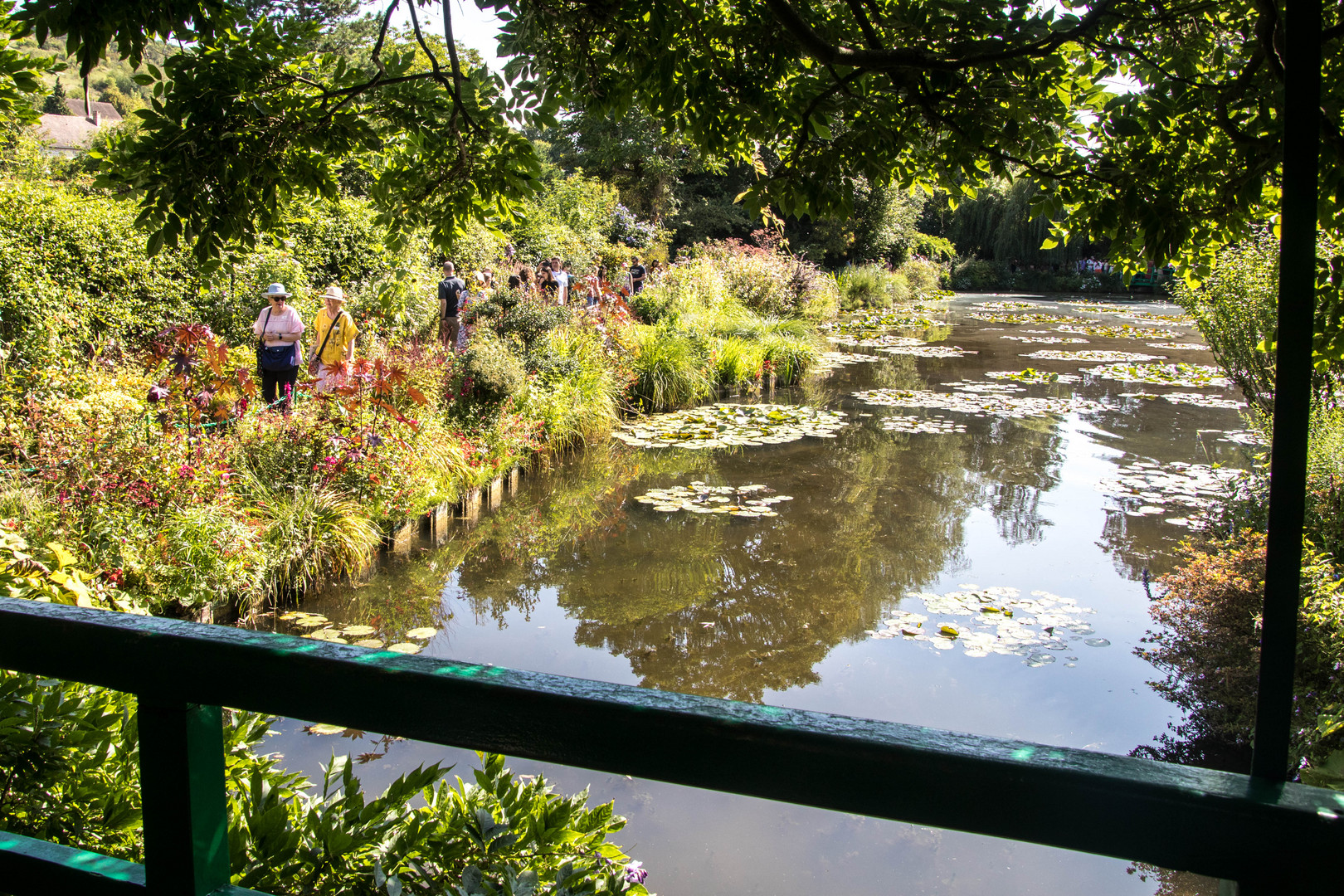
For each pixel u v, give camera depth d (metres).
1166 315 27.25
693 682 4.52
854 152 2.31
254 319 9.21
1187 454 9.37
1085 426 10.77
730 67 2.44
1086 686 4.45
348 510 5.92
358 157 2.73
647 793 3.61
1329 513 4.64
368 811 1.60
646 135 24.59
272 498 5.71
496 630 5.13
